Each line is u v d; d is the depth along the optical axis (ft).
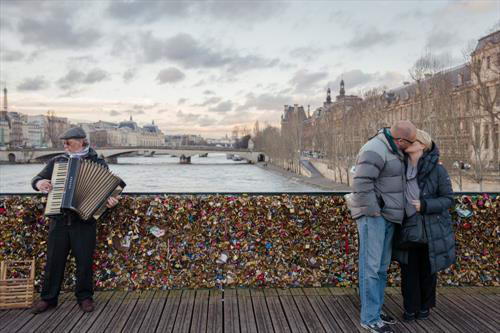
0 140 492.54
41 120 623.36
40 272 18.24
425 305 15.88
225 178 226.17
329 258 18.94
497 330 15.05
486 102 118.21
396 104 250.16
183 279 18.65
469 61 129.70
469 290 18.57
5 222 18.02
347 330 15.02
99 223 18.34
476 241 18.89
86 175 16.29
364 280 15.12
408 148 15.11
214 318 15.89
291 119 310.65
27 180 192.03
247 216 18.63
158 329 14.98
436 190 15.08
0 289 16.65
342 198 18.80
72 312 16.34
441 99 131.85
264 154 374.63
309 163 269.23
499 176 117.70
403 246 15.42
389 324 15.46
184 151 338.54
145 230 18.49
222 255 18.63
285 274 18.85
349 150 192.54
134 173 257.55
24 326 15.15
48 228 18.19
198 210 18.56
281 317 16.02
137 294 18.11
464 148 128.36
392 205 14.90
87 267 16.62
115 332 14.75
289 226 18.74
